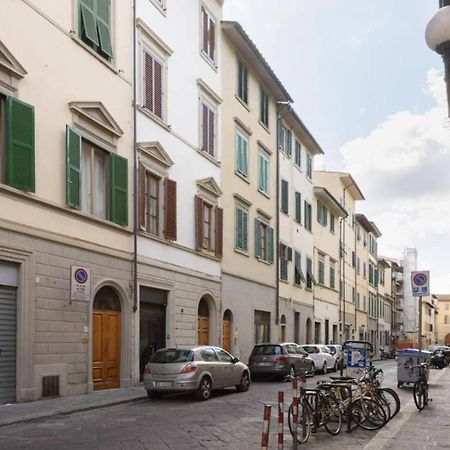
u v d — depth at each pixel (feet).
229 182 89.51
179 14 75.05
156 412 44.50
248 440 33.35
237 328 90.53
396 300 305.32
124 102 61.82
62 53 52.08
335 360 101.19
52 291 49.44
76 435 34.22
